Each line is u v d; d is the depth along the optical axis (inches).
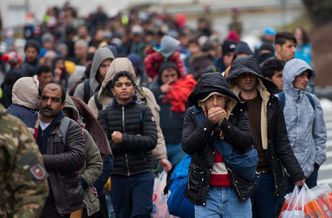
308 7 4795.8
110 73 914.1
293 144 854.5
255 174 738.2
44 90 689.6
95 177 737.6
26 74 1108.5
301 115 856.9
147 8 5659.5
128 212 896.9
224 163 730.2
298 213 805.2
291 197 816.3
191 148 716.0
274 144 805.2
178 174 815.1
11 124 534.0
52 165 676.1
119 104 878.4
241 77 805.9
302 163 855.1
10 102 1059.3
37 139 690.8
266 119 802.2
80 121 753.0
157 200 909.8
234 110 735.1
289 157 802.8
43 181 539.8
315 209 804.0
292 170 802.2
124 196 885.8
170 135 1055.0
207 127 706.8
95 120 807.7
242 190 728.3
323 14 4697.3
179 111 1047.6
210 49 1705.2
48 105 687.1
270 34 1659.7
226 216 732.0
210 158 726.5
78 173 698.8
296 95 860.0
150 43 1882.4
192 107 743.7
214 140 730.2
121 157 873.5
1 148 529.7
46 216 682.2
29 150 536.7
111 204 965.8
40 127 694.5
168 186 823.7
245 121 735.7
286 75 858.1
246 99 808.9
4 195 538.6
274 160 802.2
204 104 732.0
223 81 726.5
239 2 5590.6
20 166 533.0
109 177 858.1
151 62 1168.2
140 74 1186.0
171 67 1066.1
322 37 4151.1
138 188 877.2
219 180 730.8
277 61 934.4
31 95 728.3
